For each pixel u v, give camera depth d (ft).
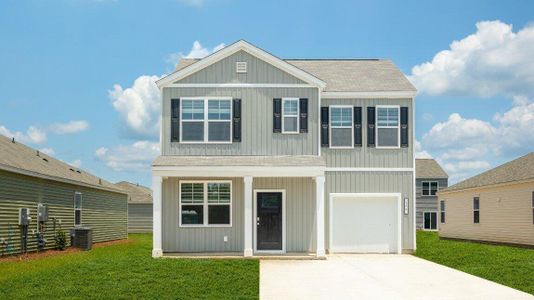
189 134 73.00
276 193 72.95
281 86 73.61
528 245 86.89
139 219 158.61
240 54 73.72
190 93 73.26
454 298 42.63
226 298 41.14
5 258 64.49
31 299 40.29
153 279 49.21
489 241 100.42
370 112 78.48
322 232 68.33
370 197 78.23
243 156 72.54
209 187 72.43
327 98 78.59
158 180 68.44
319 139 73.31
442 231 123.95
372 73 84.99
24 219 70.44
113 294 42.37
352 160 78.18
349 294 44.16
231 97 73.31
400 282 50.57
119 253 75.10
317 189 68.49
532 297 43.01
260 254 70.59
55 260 64.03
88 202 96.84
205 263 60.13
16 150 81.66
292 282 50.03
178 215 72.02
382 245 77.97
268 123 73.31
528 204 87.20
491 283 50.11
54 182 81.46
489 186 98.68
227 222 72.33
